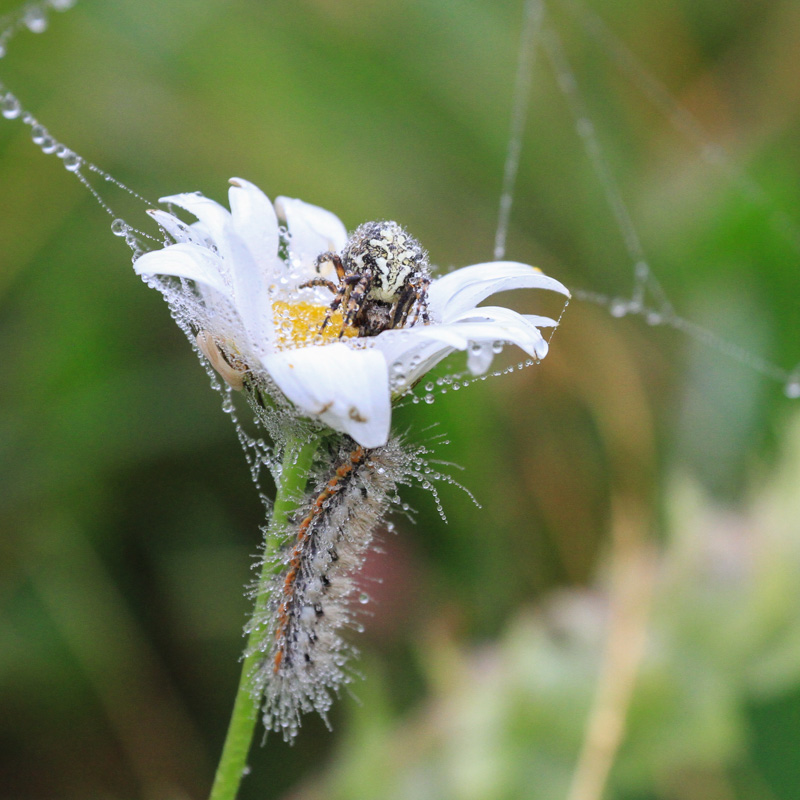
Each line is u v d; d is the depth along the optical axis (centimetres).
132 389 45
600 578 44
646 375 51
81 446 44
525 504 46
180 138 46
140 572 44
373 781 42
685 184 55
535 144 54
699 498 44
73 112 45
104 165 45
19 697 43
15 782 43
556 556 46
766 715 42
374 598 45
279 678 38
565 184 55
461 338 36
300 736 44
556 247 53
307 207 40
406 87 52
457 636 45
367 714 43
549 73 57
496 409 46
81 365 45
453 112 53
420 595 45
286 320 38
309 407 36
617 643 43
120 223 40
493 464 45
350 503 38
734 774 42
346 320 38
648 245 54
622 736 42
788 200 51
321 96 50
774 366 49
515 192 53
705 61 58
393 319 38
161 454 45
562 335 49
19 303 45
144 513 44
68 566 44
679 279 53
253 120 47
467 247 51
